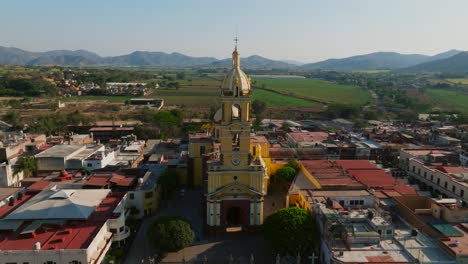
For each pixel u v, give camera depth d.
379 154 144.12
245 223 88.31
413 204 85.19
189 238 77.62
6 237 70.88
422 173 116.38
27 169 116.75
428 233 72.88
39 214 77.19
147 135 191.62
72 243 68.25
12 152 126.75
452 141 159.88
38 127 194.25
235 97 83.88
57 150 128.12
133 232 88.00
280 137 166.25
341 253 63.22
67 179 105.31
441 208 76.69
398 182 99.50
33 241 69.00
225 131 85.25
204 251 80.38
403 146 145.88
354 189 91.81
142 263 72.62
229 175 86.88
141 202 96.31
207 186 94.06
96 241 70.69
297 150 135.25
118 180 99.81
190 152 118.69
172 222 78.06
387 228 69.62
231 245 83.00
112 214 81.25
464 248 63.91
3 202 88.62
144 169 109.94
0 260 64.19
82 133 198.75
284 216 75.31
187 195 114.00
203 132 154.12
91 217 79.56
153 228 77.75
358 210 78.50
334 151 141.38
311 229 73.44
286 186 110.88
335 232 68.31
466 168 110.94
